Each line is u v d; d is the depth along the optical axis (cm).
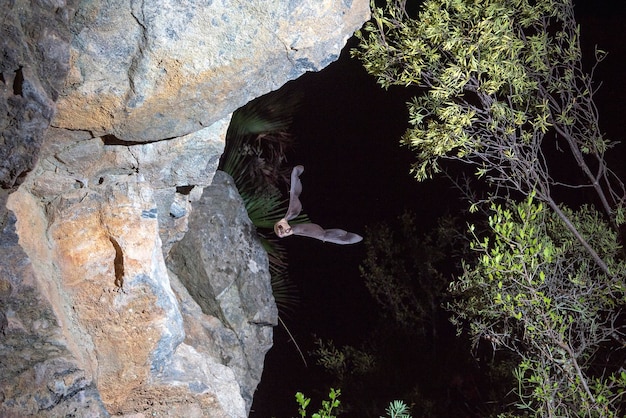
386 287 791
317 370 884
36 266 341
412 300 797
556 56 506
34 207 366
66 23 294
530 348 458
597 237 517
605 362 548
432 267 770
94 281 371
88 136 361
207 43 347
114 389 379
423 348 776
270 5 351
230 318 537
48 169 369
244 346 544
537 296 436
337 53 394
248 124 617
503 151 477
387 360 764
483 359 729
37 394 334
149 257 379
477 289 505
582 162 500
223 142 409
